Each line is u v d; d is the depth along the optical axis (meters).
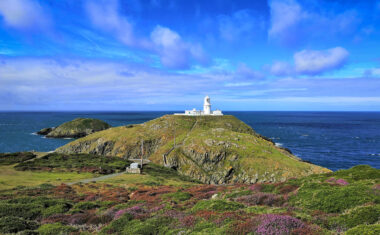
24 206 22.72
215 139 90.75
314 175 37.91
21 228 16.23
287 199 20.19
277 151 86.00
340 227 12.48
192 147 87.94
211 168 80.69
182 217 16.69
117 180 54.59
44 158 78.38
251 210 16.98
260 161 77.31
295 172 70.25
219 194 28.77
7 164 70.31
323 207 16.41
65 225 17.77
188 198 29.14
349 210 14.59
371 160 102.00
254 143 91.12
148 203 25.66
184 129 117.25
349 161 100.56
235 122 132.38
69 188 40.56
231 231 12.06
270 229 11.29
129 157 99.62
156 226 15.48
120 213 19.52
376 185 20.69
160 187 44.00
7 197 31.47
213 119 132.12
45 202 25.44
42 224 18.17
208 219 15.36
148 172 70.75
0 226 15.94
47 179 52.91
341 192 17.67
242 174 75.25
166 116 134.75
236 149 83.69
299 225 11.88
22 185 43.12
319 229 11.62
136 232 14.62
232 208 18.03
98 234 15.48
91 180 54.34
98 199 30.89
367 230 10.23
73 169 67.06
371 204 15.14
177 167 84.62
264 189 27.97
